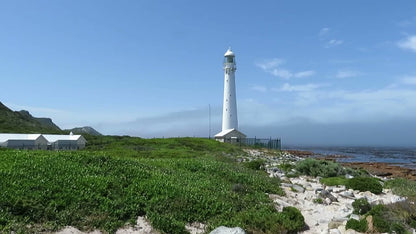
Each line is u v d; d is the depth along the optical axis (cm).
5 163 1798
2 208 1278
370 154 14988
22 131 11919
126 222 1432
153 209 1535
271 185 2322
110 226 1372
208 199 1722
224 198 1822
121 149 5734
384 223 1531
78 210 1406
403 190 2689
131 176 1894
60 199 1430
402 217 1644
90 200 1481
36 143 6712
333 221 1669
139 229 1408
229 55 9631
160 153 4659
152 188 1714
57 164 1878
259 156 6112
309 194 2288
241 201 1823
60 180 1602
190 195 1714
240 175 2372
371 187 2569
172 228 1419
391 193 2656
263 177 2578
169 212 1541
